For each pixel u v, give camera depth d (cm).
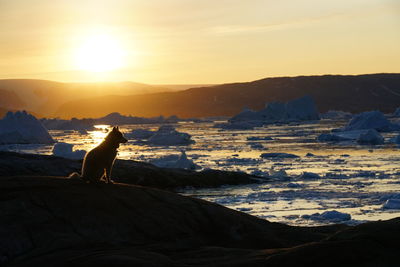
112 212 3077
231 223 3341
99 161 3256
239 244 3192
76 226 2927
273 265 2397
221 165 15925
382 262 2288
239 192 10244
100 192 3219
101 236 2908
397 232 2484
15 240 2762
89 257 2575
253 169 14625
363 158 17200
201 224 3284
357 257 2330
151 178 10950
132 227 3023
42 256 2669
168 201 3391
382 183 10881
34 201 3044
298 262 2373
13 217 2902
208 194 10006
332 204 8269
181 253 2842
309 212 7562
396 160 16300
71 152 16188
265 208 8019
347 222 6600
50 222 2916
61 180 3303
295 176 12625
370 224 2633
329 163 15800
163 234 3055
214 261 2583
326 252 2383
